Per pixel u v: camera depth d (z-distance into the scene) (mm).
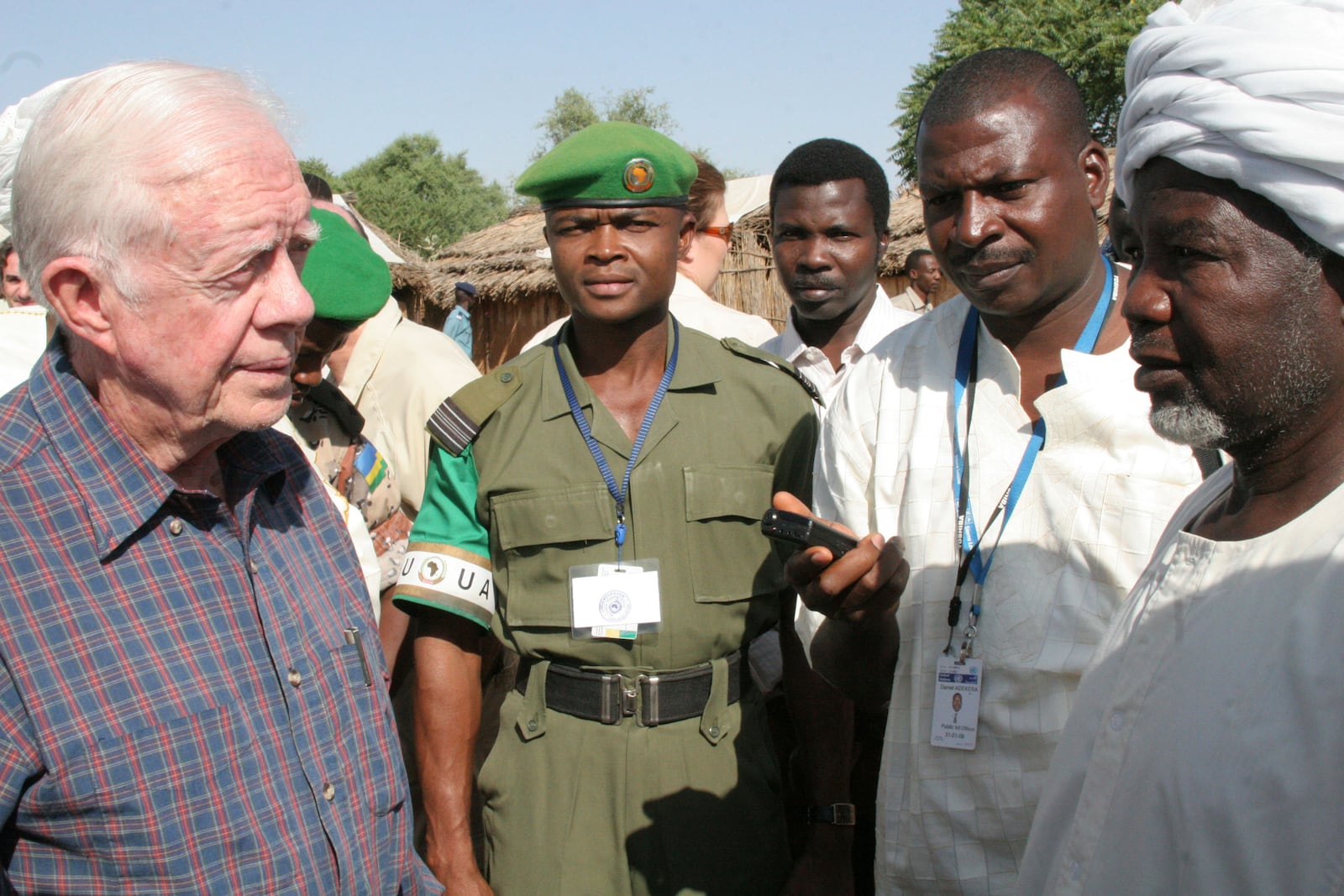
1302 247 1046
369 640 1612
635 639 2184
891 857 1938
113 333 1254
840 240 3518
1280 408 1080
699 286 4246
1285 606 1030
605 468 2223
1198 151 1065
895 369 2074
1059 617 1750
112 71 1242
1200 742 1057
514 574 2268
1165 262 1131
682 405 2293
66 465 1284
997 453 1892
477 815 3266
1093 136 1888
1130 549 1703
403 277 14328
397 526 2783
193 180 1211
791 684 2428
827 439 2162
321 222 2531
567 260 2217
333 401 2697
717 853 2178
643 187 2154
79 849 1233
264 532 1521
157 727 1251
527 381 2352
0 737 1166
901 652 1960
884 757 1989
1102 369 1766
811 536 1690
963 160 1784
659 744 2180
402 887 1594
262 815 1334
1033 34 25062
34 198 1216
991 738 1807
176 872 1257
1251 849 979
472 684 2330
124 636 1263
